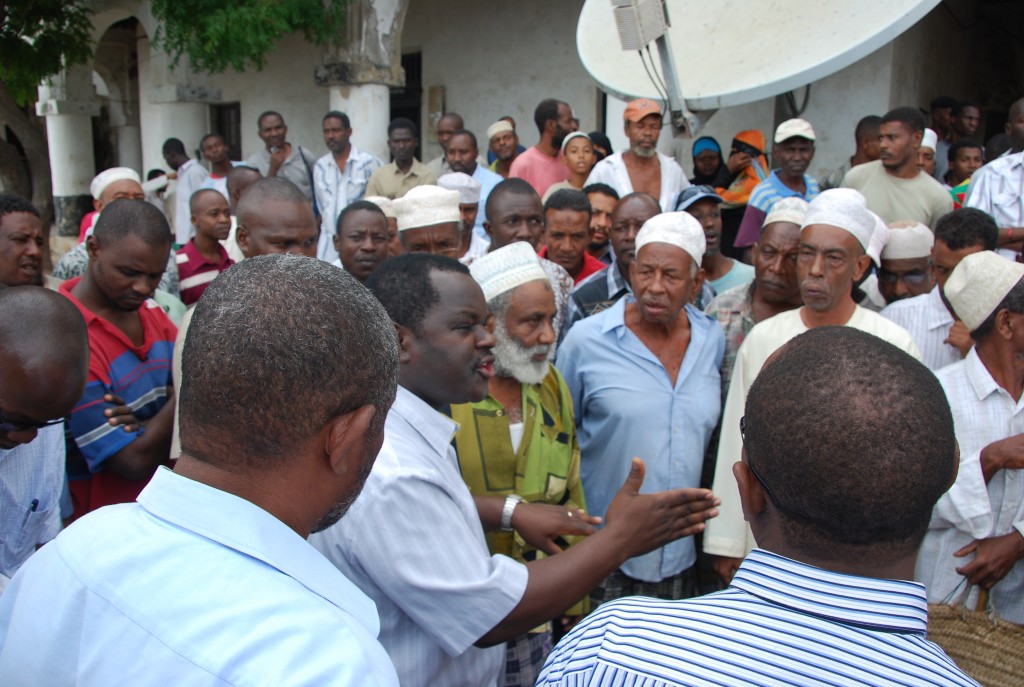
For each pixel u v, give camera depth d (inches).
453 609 61.3
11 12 314.7
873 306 152.7
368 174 303.4
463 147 255.9
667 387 113.6
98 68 549.3
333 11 337.4
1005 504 94.8
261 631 35.7
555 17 382.6
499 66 403.9
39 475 80.6
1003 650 76.4
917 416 40.9
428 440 68.9
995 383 96.0
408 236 150.6
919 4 182.2
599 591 115.6
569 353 120.9
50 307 69.4
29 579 40.7
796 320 110.4
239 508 39.4
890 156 190.9
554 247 164.4
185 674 34.7
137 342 112.0
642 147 211.6
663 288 109.2
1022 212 175.5
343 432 41.6
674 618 43.4
